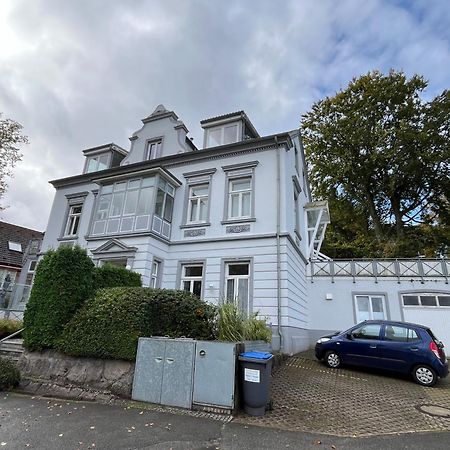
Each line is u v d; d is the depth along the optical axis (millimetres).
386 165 23719
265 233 11836
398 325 8742
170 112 16500
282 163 12633
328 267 16297
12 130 17891
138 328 6035
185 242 13102
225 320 7016
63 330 6602
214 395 5066
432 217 24438
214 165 13992
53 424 4359
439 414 5332
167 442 3781
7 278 24797
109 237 13008
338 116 25906
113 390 5773
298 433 4262
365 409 5531
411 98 23406
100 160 18391
